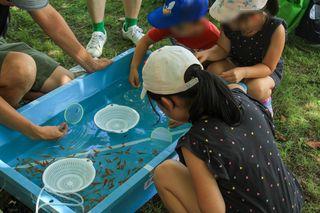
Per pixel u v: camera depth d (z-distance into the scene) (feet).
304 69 9.52
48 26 7.36
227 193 4.94
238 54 7.96
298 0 9.73
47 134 6.79
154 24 7.52
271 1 7.32
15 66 6.81
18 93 7.05
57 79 7.72
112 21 10.76
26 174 6.61
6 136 6.75
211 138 4.76
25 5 6.24
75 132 7.35
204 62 8.20
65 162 6.53
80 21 10.66
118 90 8.24
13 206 6.30
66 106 7.53
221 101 4.69
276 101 8.56
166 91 4.97
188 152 4.79
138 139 7.29
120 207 5.73
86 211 6.07
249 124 4.97
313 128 7.98
